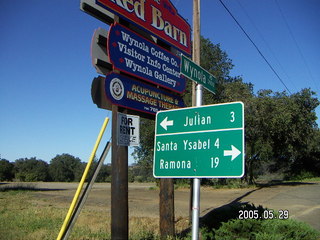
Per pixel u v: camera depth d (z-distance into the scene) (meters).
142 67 7.19
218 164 4.48
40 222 11.32
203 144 4.65
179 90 8.62
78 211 6.50
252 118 25.25
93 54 6.20
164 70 8.01
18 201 20.19
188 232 9.15
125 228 5.85
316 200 17.33
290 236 7.15
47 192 29.56
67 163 94.31
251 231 7.21
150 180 71.25
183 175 4.73
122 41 6.66
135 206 17.22
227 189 26.12
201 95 5.34
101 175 76.62
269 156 27.14
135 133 6.51
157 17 8.02
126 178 6.03
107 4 6.41
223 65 31.59
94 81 6.09
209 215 8.50
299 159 45.78
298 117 26.64
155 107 7.59
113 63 6.35
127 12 6.95
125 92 6.61
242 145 4.37
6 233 9.49
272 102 25.53
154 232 9.26
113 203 5.89
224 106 4.60
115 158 6.01
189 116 4.85
